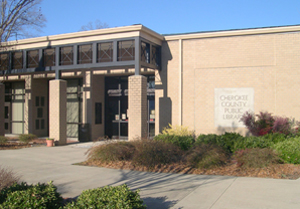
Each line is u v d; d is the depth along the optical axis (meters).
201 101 16.38
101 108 19.53
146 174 9.24
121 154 10.94
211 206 6.09
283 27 14.89
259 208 5.89
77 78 20.09
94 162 11.12
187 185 7.85
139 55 14.91
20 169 10.08
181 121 16.69
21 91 22.34
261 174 8.88
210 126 16.17
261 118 14.11
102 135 19.55
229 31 15.82
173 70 16.94
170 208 6.03
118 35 15.34
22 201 5.30
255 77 15.41
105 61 16.89
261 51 15.33
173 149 11.03
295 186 7.52
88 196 5.23
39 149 15.06
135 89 14.83
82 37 16.23
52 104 16.77
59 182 8.30
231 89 15.82
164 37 17.00
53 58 18.27
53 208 5.62
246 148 10.31
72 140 19.34
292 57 14.81
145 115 15.06
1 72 19.03
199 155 10.19
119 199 5.11
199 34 16.36
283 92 14.93
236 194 6.89
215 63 16.16
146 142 10.93
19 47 18.31
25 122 21.27
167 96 17.03
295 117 14.70
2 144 16.83
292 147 9.85
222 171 9.43
